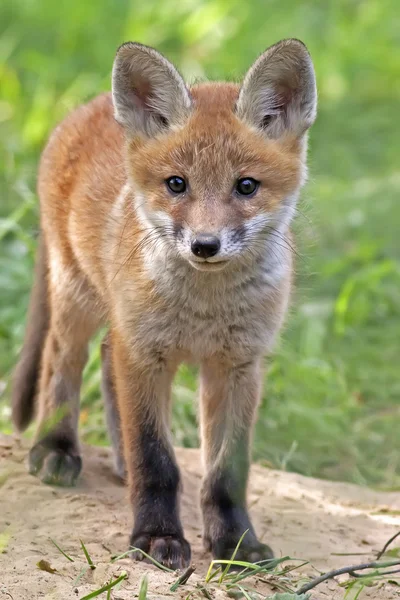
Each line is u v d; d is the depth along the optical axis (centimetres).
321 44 2555
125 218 970
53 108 2078
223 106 935
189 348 938
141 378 934
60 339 1102
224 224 878
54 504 994
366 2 2716
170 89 930
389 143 2281
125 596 777
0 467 1069
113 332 962
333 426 1382
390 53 2520
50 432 1086
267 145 922
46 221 1141
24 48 2539
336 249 1831
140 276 920
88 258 1044
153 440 928
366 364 1559
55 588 791
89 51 2420
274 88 941
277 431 1371
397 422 1415
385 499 1162
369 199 2008
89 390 1341
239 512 924
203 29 2434
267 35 2514
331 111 2405
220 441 958
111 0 2609
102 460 1147
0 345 1518
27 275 1614
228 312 921
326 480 1223
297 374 1452
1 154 1930
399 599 845
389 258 1786
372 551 974
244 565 849
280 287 942
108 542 915
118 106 941
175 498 921
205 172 898
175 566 879
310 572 905
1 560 854
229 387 953
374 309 1706
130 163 944
